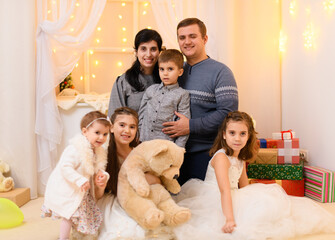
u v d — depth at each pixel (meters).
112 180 2.01
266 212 1.88
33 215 2.42
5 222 2.13
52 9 2.89
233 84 2.33
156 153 1.83
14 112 2.84
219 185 2.00
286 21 3.32
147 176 1.96
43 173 2.96
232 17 3.01
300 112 3.16
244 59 3.24
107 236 1.82
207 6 2.99
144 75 2.45
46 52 2.90
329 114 2.74
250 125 2.14
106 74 3.71
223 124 2.13
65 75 2.99
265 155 2.85
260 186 2.12
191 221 1.93
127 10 3.69
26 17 2.84
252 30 3.24
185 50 2.38
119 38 3.70
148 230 1.85
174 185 2.02
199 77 2.36
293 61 3.23
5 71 2.84
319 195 2.67
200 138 2.36
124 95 2.41
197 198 2.08
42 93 2.90
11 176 2.87
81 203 1.80
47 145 2.96
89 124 1.83
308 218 1.96
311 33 2.95
